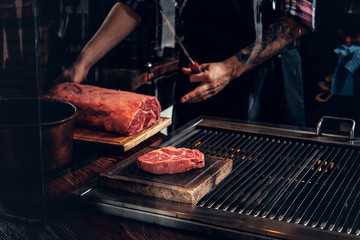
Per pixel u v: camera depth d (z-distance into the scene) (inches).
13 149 33.2
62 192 34.5
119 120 47.0
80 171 40.0
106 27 38.4
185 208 31.7
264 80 64.4
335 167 39.9
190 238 29.8
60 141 34.9
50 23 35.5
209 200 33.9
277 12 59.4
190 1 60.3
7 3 35.3
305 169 39.7
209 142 46.8
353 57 78.7
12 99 35.7
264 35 58.8
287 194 34.9
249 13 58.6
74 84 39.4
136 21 43.4
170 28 55.7
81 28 36.9
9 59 36.0
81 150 45.2
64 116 37.3
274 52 58.9
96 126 48.8
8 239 30.1
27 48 36.2
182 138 47.6
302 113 69.3
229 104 64.1
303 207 33.0
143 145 48.5
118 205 32.6
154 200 33.3
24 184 34.4
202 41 62.4
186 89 64.4
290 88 65.9
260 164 40.9
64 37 36.5
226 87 63.3
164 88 69.5
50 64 36.8
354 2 79.6
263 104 66.8
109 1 39.6
